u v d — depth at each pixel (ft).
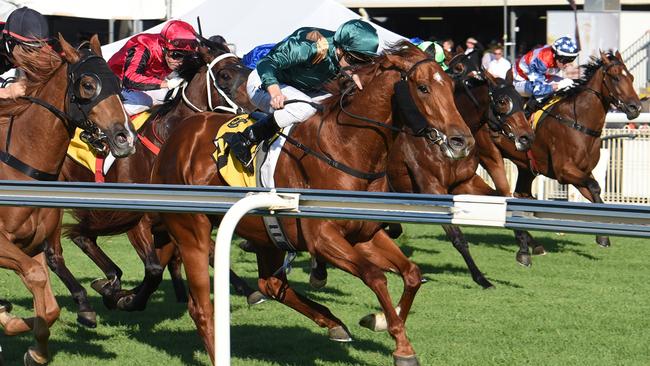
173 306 35.29
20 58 24.95
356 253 23.73
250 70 35.58
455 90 39.83
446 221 16.97
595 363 27.22
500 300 36.37
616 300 36.47
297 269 43.73
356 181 24.45
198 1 67.05
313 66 25.53
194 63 35.73
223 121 27.27
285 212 17.98
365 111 24.36
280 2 61.62
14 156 24.97
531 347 28.94
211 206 18.72
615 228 15.61
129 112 35.06
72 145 33.27
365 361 27.27
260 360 27.22
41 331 24.17
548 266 44.91
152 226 31.32
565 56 49.75
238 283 35.27
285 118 25.07
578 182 47.67
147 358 27.50
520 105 41.60
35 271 23.88
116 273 33.60
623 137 57.82
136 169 33.47
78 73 24.06
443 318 32.99
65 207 19.93
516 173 58.90
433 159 36.65
